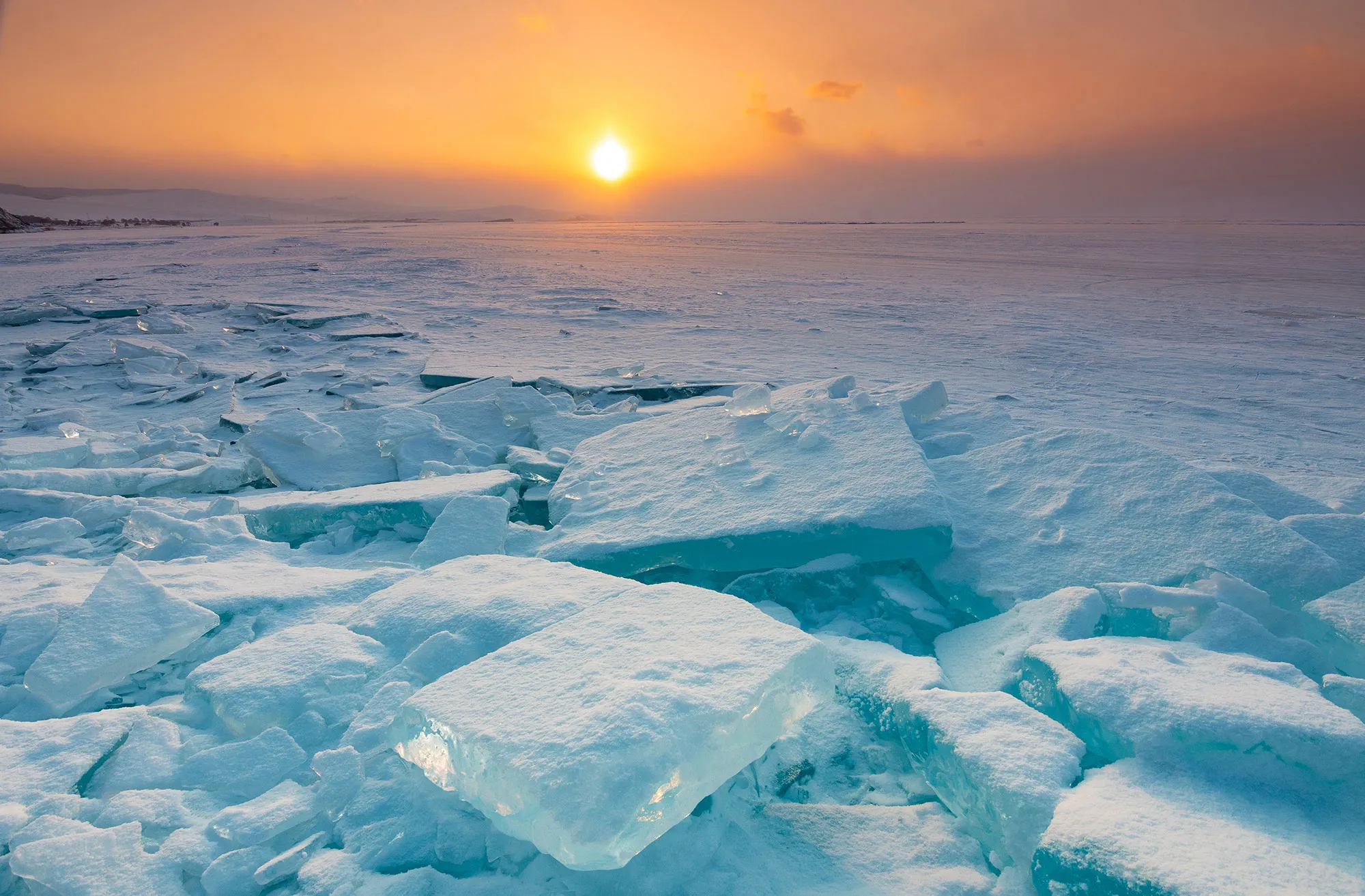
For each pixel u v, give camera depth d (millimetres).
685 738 1855
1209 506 3260
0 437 6195
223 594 3100
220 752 2160
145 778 2102
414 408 6352
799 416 4762
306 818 1984
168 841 1870
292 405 8391
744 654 2221
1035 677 2445
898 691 2459
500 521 4000
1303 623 2705
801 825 2078
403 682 2416
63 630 2617
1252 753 1909
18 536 4129
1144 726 2014
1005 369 10875
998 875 1906
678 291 21719
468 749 1921
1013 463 4066
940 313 17406
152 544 4098
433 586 3072
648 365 10688
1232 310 17750
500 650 2365
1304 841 1713
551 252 39219
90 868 1729
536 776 1737
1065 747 2043
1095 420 7836
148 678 2686
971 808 2037
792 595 3516
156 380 9375
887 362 11344
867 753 2439
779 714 2152
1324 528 3209
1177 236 60625
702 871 1881
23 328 13859
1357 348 12797
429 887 1810
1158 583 2949
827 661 2330
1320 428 7719
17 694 2488
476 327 15102
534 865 1865
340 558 4133
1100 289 22688
